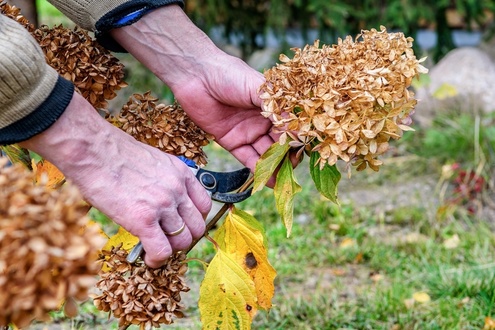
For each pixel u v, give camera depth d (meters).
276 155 1.17
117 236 1.24
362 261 2.13
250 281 1.20
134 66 3.24
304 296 1.90
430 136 2.79
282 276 2.00
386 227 2.37
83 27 1.22
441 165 2.72
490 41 3.42
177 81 1.24
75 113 1.03
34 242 0.83
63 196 0.87
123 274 1.15
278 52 3.39
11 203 0.85
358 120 1.11
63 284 0.85
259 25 3.47
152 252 1.08
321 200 2.48
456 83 3.05
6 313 0.85
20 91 0.99
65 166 1.04
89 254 0.86
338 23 3.11
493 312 1.81
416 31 3.21
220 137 1.26
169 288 1.15
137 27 1.23
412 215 2.41
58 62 1.20
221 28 3.64
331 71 1.12
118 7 1.19
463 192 2.51
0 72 0.97
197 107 1.24
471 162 2.66
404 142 2.91
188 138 1.24
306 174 2.71
